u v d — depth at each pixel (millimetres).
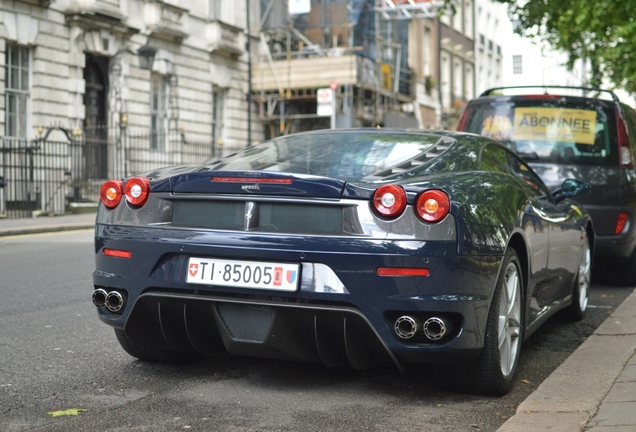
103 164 24422
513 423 3740
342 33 35656
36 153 19797
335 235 4016
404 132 5098
